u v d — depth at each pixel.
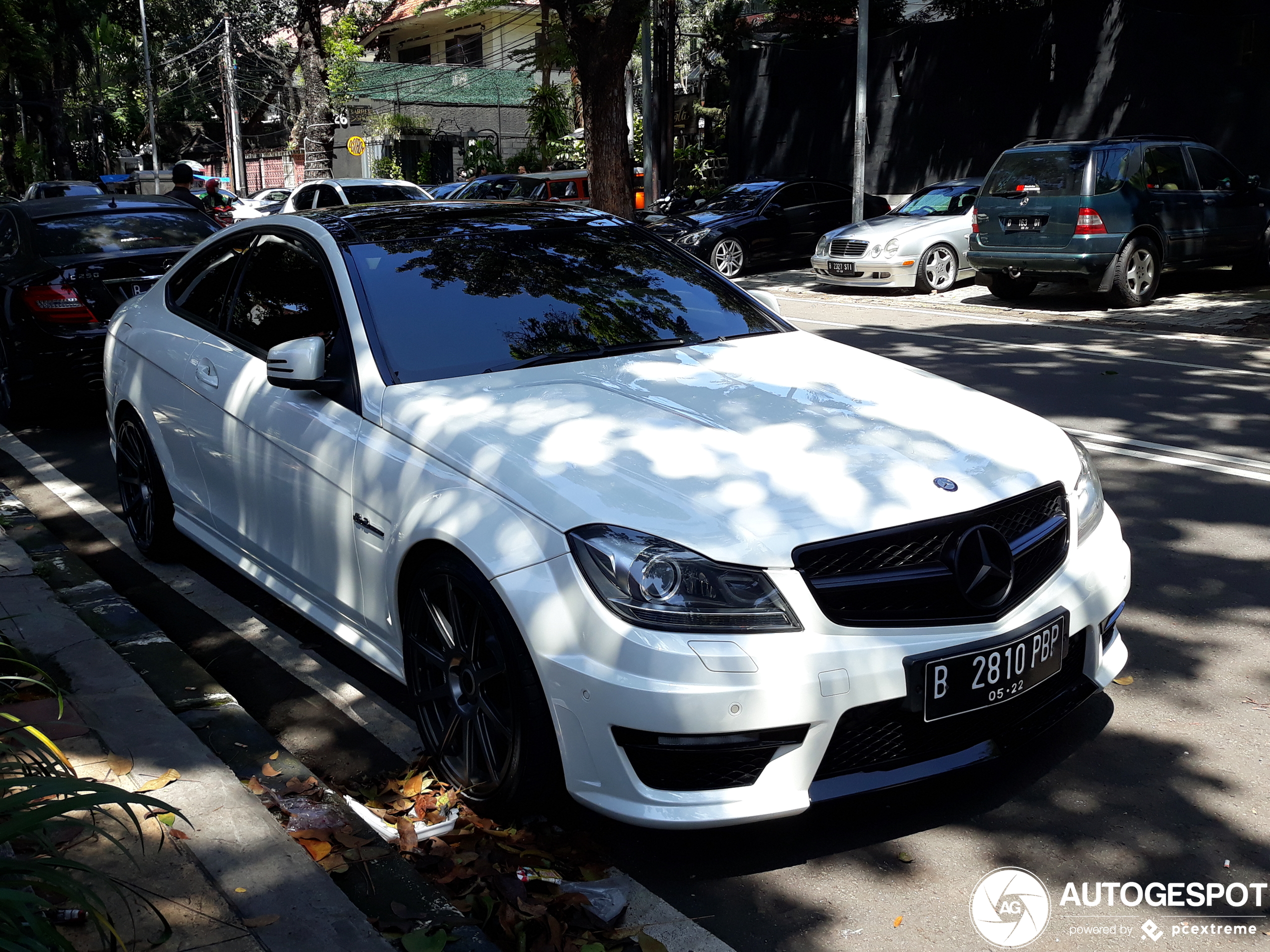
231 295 4.52
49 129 39.88
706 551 2.63
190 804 2.87
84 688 3.55
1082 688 3.15
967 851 2.89
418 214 4.31
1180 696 3.67
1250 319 11.37
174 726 3.30
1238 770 3.21
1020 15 20.62
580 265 4.19
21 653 3.81
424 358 3.58
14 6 37.00
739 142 26.41
